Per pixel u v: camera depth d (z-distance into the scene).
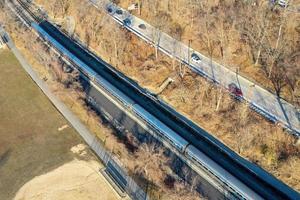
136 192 79.56
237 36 101.31
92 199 80.38
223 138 86.12
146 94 100.00
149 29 113.00
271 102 87.69
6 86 110.88
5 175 87.56
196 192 76.75
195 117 91.88
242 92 91.00
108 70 109.50
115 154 87.50
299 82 88.56
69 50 117.69
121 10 121.62
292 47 94.12
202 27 105.94
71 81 106.56
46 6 136.12
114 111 97.38
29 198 82.56
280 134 81.44
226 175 76.06
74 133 94.69
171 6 113.75
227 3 107.12
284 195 74.69
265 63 94.69
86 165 87.06
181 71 100.75
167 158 83.88
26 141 94.62
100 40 116.12
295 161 77.56
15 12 136.75
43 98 105.44
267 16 101.00
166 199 76.62
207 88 94.56
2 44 126.25
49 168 87.69
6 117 101.50
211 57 101.75
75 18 127.44
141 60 107.69
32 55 119.38
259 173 78.69
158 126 88.12
